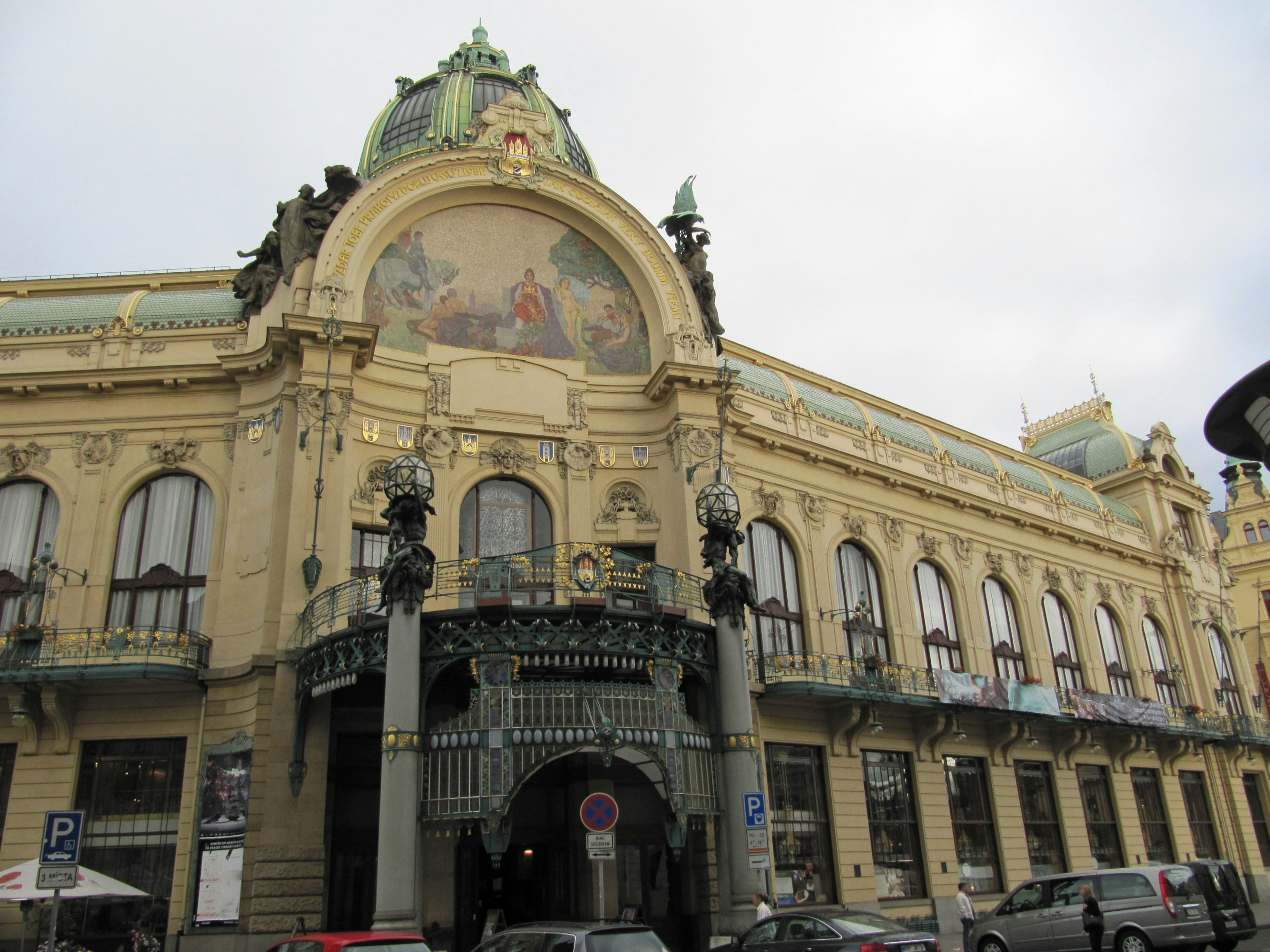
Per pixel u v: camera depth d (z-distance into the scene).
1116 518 46.06
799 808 27.50
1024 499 41.03
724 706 21.55
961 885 23.58
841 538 32.62
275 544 23.00
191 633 22.59
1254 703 48.75
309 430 23.67
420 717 19.11
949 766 32.06
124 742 22.59
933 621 34.75
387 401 25.72
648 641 20.89
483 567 21.02
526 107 29.75
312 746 21.06
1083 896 18.75
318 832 20.50
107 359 26.17
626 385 28.53
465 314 27.66
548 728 19.30
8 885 17.17
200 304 27.36
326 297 25.08
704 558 22.94
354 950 12.43
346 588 22.11
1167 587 47.09
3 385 25.30
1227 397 12.00
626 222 29.66
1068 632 40.59
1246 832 43.31
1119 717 36.09
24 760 22.06
